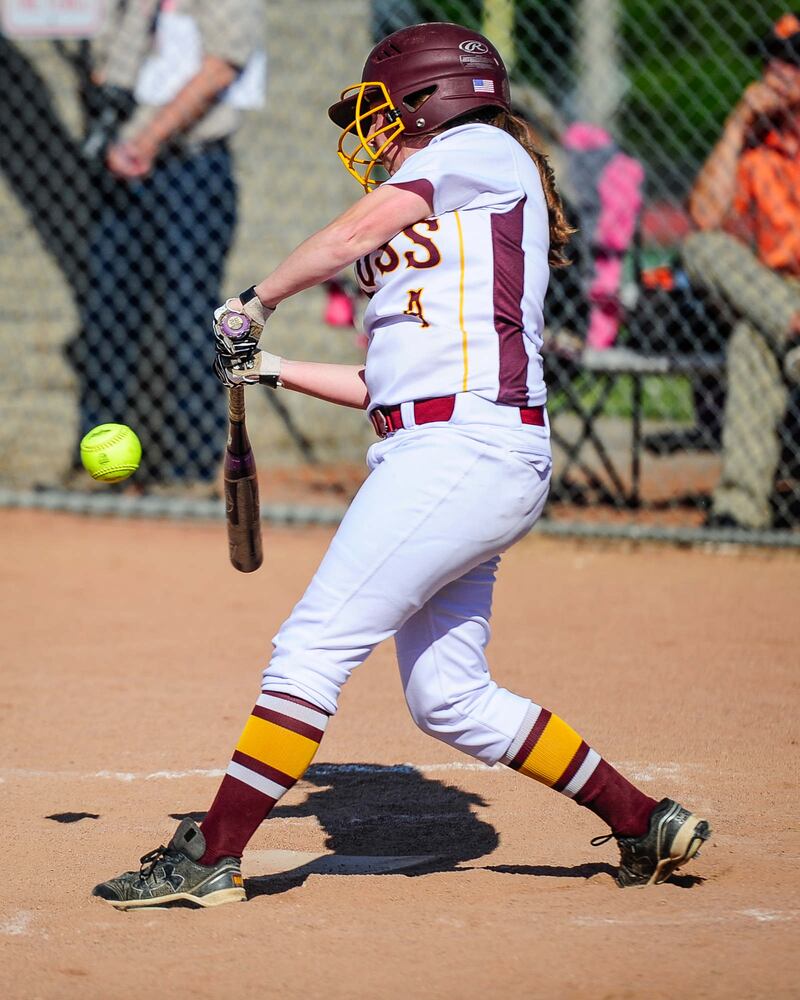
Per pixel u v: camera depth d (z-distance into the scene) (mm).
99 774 14383
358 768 14656
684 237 27141
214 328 10758
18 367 31797
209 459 30859
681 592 22594
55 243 31297
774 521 26828
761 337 25281
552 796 13766
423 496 10141
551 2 43531
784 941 9805
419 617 10789
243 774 10492
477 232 10289
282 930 10141
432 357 10242
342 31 31516
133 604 22188
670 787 13711
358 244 10156
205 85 28016
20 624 20938
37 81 30875
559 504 28984
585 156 29125
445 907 10617
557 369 27484
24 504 28766
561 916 10367
